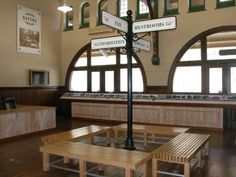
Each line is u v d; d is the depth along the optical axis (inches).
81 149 144.3
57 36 398.9
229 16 284.2
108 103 352.8
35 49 360.2
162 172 139.0
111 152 138.0
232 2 284.5
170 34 315.6
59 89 401.1
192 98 298.4
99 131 205.0
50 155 188.2
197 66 305.9
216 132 276.2
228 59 286.5
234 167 160.4
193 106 294.5
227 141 234.1
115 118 347.3
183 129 209.8
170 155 131.8
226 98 280.8
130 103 153.3
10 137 238.5
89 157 130.7
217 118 284.2
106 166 163.3
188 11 305.9
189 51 309.9
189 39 305.6
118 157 129.1
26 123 256.8
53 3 390.3
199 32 300.5
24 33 343.9
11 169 157.6
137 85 344.8
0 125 228.7
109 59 366.0
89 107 369.4
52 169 158.1
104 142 227.1
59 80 402.3
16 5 332.5
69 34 397.4
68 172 152.8
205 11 296.5
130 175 120.0
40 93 368.5
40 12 367.6
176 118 305.9
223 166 162.2
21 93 340.8
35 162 171.5
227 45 289.7
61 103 400.2
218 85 294.2
